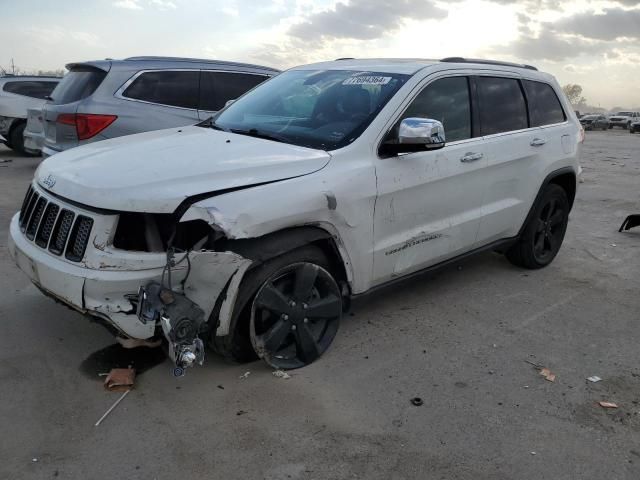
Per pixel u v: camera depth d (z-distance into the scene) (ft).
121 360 11.40
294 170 10.61
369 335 13.12
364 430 9.62
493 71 15.66
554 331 13.93
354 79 13.65
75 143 23.17
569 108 18.80
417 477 8.58
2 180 30.12
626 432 9.94
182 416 9.73
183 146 11.34
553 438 9.67
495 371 11.83
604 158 61.72
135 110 23.57
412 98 12.84
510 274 17.97
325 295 11.51
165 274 9.23
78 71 24.66
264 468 8.60
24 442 8.89
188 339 9.20
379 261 12.29
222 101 25.67
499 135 15.30
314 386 10.85
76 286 9.31
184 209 9.30
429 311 14.71
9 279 15.24
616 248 21.86
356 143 11.70
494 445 9.40
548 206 18.01
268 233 9.96
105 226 9.27
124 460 8.62
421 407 10.37
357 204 11.34
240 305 10.18
